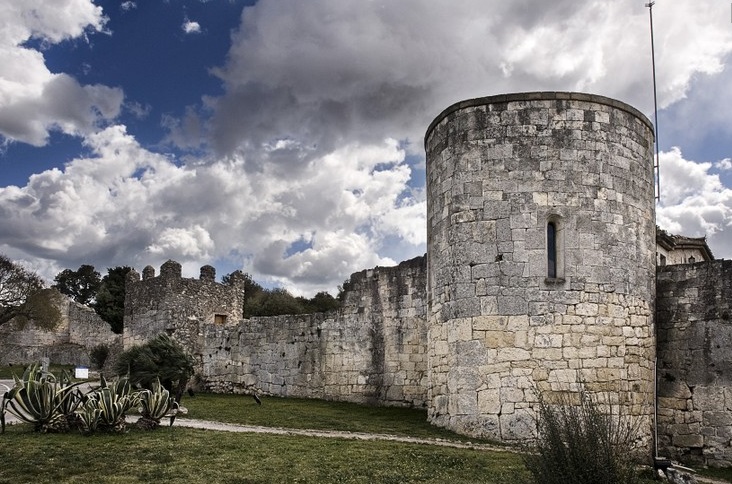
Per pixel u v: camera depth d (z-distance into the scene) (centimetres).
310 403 2778
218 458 1418
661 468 1574
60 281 8544
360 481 1278
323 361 2992
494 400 1805
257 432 1827
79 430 1639
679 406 2012
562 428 1146
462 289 1902
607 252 1883
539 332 1816
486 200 1908
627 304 1891
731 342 1972
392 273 2795
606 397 1802
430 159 2152
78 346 5981
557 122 1922
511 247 1866
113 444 1509
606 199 1909
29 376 1712
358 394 2825
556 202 1881
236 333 3416
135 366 2852
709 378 1988
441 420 1959
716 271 2028
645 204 2009
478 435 1806
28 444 1477
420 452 1544
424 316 2636
